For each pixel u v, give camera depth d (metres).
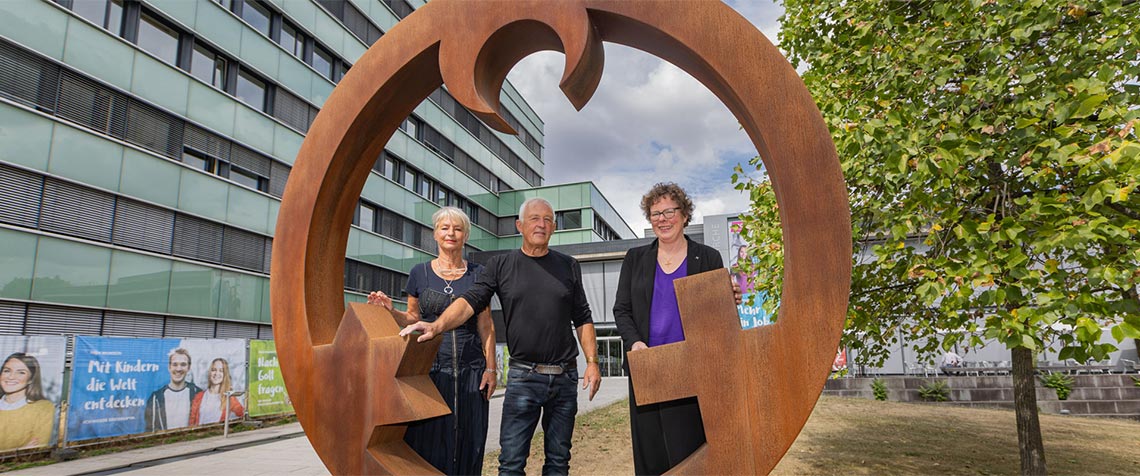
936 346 5.48
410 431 2.75
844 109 4.54
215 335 14.62
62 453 6.97
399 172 23.80
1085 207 3.21
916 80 4.26
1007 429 8.74
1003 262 3.47
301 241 2.25
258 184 16.53
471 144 31.11
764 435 1.71
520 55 2.25
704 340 1.80
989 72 3.93
